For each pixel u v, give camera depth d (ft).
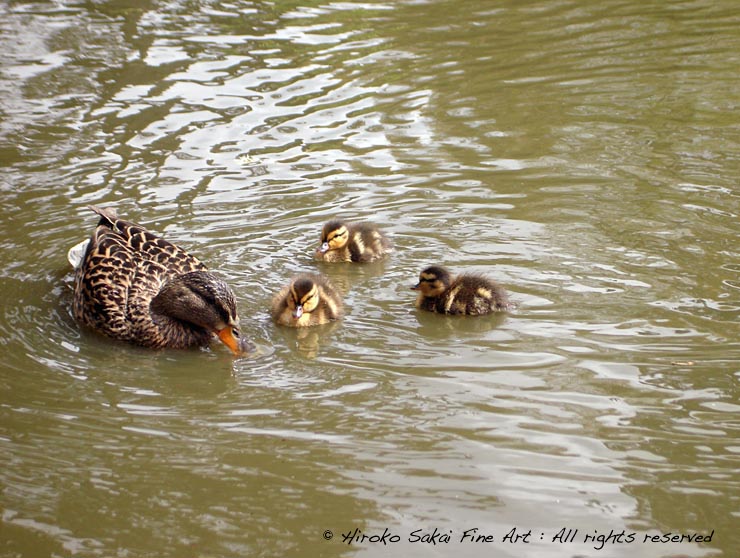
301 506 20.27
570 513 19.95
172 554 18.86
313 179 39.58
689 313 28.76
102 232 31.19
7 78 49.34
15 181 39.14
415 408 24.17
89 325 29.53
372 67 51.78
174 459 22.07
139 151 41.98
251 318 30.09
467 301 29.71
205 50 53.88
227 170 40.27
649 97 47.37
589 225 35.04
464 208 36.86
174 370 26.96
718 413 23.45
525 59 52.75
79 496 20.67
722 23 57.72
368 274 33.22
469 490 20.75
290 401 24.79
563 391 24.72
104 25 57.47
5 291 31.24
